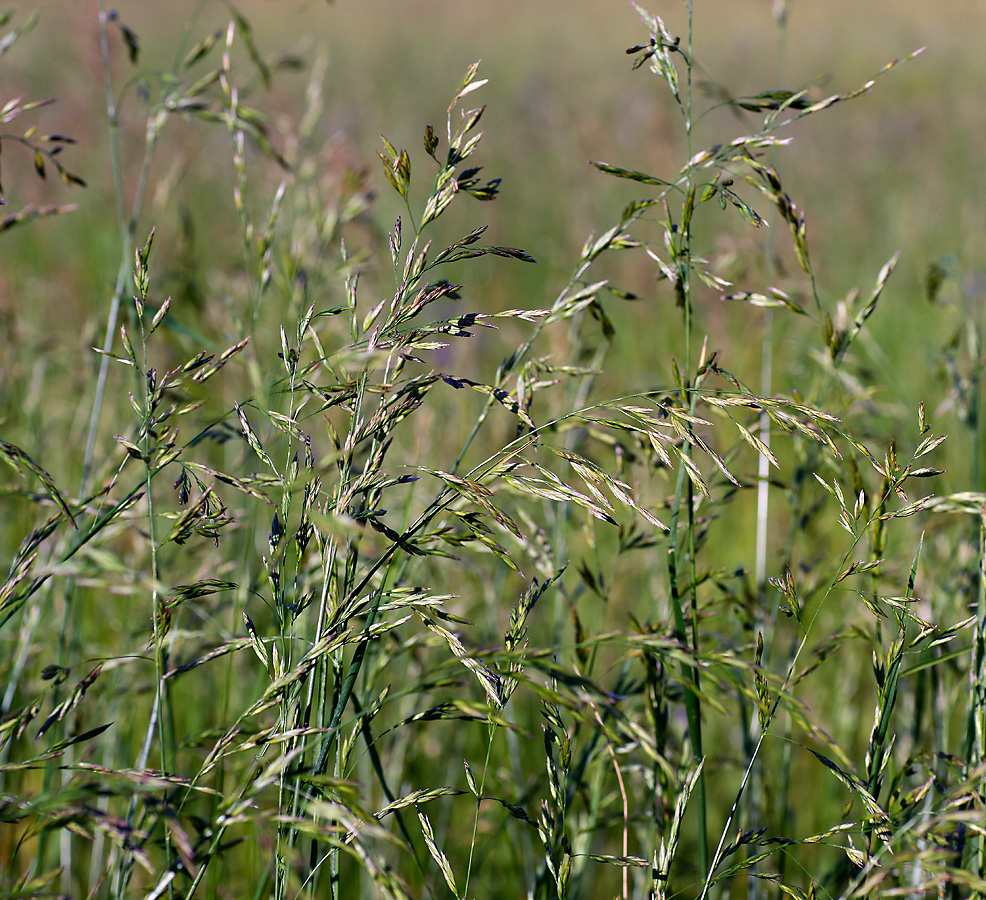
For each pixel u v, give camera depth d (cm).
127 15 1255
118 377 304
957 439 349
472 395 375
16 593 132
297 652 160
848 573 144
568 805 182
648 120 683
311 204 301
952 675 201
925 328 487
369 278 336
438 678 123
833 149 801
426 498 253
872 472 249
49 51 626
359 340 131
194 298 296
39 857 189
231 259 418
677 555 183
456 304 388
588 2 1717
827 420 137
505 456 142
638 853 236
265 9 1363
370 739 135
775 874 142
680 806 141
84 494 221
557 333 266
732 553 323
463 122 133
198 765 232
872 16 1457
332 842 104
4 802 109
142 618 236
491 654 106
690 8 148
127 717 238
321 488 141
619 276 557
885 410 289
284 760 110
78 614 263
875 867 142
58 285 461
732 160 148
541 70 1129
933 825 118
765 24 1339
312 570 180
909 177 776
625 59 1202
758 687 139
